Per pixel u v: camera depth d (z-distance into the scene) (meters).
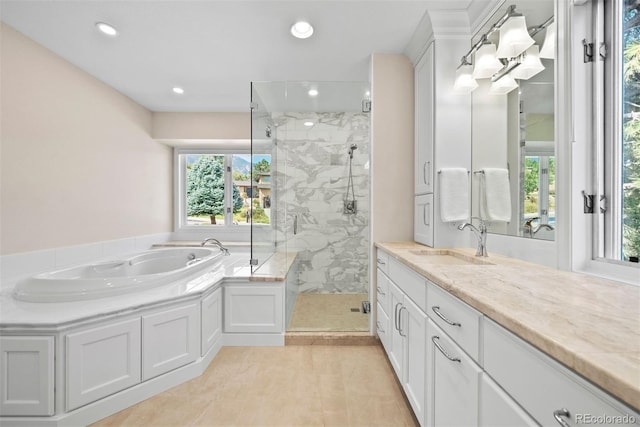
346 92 2.51
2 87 1.83
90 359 1.41
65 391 1.34
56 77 2.19
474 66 1.79
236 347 2.21
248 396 1.61
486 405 0.75
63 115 2.26
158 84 2.75
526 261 1.40
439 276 1.04
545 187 1.31
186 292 1.80
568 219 1.14
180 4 1.67
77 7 1.69
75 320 1.36
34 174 2.03
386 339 1.94
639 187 0.98
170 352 1.70
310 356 2.06
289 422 1.41
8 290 1.71
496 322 0.71
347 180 3.00
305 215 3.03
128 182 3.05
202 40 2.03
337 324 2.46
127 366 1.53
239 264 2.77
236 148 3.97
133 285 1.78
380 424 1.40
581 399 0.48
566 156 1.15
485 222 1.76
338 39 2.04
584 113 1.12
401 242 2.23
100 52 2.18
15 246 1.91
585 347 0.49
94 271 2.36
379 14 1.80
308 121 2.98
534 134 1.38
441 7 1.76
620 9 1.03
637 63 0.98
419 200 2.15
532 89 1.40
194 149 3.95
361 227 3.02
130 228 3.09
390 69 2.25
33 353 1.32
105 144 2.72
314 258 3.03
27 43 1.97
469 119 1.91
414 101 2.25
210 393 1.64
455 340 0.94
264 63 2.36
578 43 1.12
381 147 2.28
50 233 2.15
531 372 0.59
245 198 4.05
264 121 2.72
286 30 1.93
